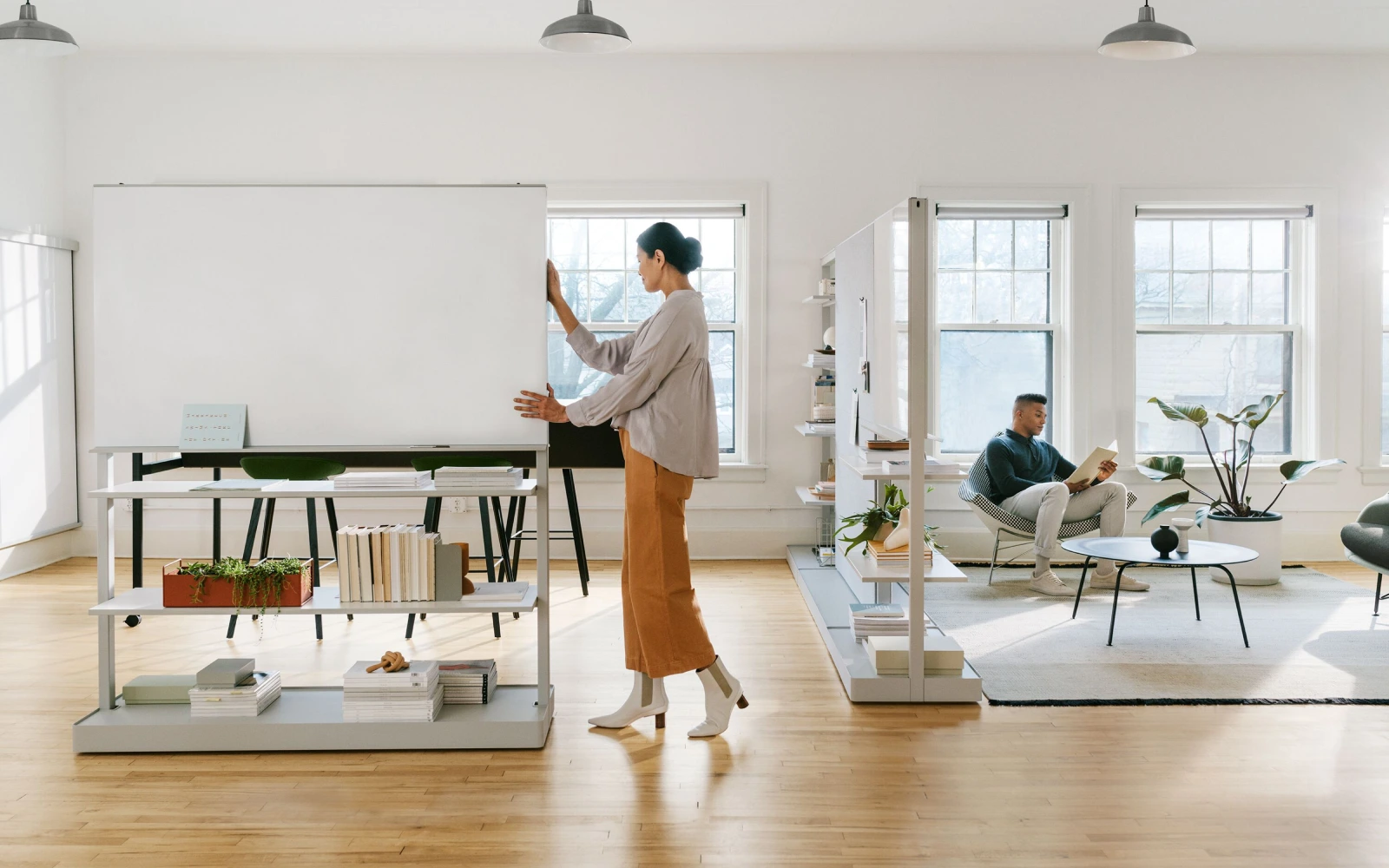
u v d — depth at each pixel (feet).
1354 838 8.30
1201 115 20.80
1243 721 11.17
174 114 20.63
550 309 21.40
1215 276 21.25
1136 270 21.25
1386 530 15.62
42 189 19.97
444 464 12.01
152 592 11.16
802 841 8.28
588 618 16.01
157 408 10.67
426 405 10.71
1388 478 20.94
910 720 11.24
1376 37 19.63
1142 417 21.31
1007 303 21.31
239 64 20.57
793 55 20.77
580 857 8.00
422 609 10.40
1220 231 21.25
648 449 10.27
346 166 20.74
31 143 19.65
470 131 20.76
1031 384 21.39
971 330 21.29
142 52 20.40
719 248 21.56
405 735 10.27
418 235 10.67
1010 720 11.25
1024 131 20.81
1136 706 11.73
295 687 11.50
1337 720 11.19
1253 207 20.90
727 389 21.70
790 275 21.03
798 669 13.26
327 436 10.68
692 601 10.65
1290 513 20.98
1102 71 20.76
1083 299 20.88
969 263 21.27
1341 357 20.94
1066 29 19.24
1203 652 13.98
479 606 10.44
